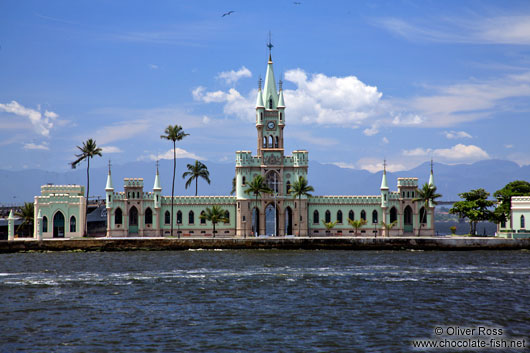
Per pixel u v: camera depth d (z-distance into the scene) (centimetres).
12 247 12294
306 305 6775
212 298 7144
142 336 5575
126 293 7431
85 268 9562
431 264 10138
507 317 6306
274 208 14625
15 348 5238
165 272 9088
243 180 14400
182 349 5216
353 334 5662
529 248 12794
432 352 5209
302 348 5253
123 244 12656
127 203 14112
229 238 12875
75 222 13900
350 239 12850
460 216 14788
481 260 10788
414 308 6656
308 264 10062
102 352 5141
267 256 11375
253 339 5494
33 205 14425
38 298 7125
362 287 7844
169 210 14338
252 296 7262
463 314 6412
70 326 5894
